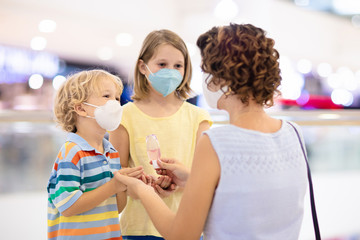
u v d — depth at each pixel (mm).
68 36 7480
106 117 1363
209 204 1060
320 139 5332
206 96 1209
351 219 3375
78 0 7488
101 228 1356
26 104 6766
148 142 1513
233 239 1055
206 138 1063
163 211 1176
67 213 1283
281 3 8359
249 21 8117
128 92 1902
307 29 8781
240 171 1036
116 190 1330
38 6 7055
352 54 9344
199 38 1174
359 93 9141
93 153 1380
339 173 5160
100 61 8000
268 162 1067
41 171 4293
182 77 1650
